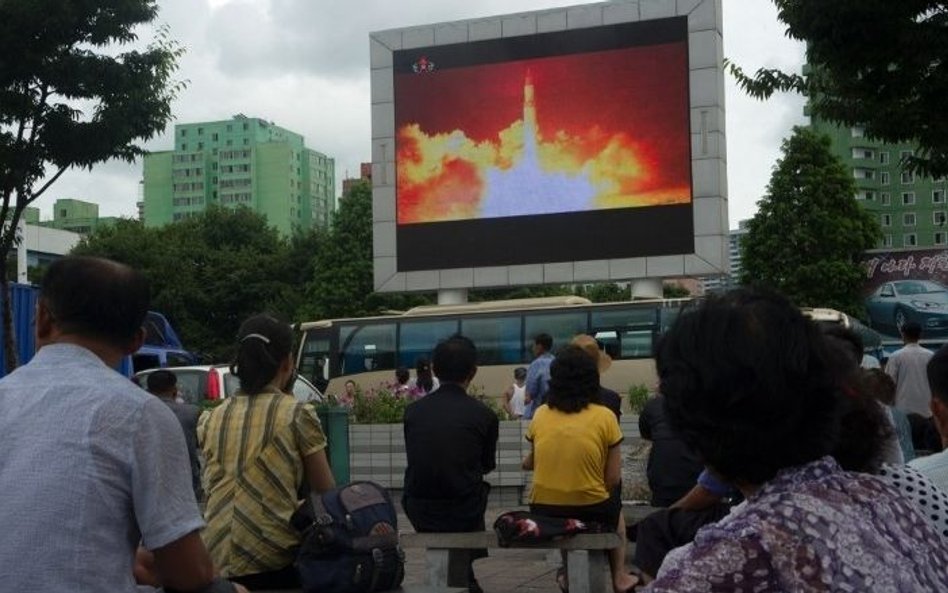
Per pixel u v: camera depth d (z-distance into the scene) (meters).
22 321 16.50
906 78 9.72
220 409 4.75
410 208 23.47
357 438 14.86
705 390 1.71
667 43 21.80
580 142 22.28
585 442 6.35
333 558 4.34
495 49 23.00
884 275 39.38
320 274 46.69
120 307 2.79
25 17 14.41
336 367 25.75
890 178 111.19
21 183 15.23
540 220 22.45
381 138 23.84
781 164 41.12
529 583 8.27
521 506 13.76
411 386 18.84
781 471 1.72
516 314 24.44
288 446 4.59
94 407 2.58
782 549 1.56
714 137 21.38
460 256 23.03
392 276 23.48
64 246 72.06
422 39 23.59
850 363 1.88
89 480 2.50
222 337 51.94
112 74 15.13
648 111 21.84
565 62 22.47
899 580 1.57
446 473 6.37
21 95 14.74
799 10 9.68
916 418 7.22
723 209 21.42
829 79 10.60
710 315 1.76
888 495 1.70
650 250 21.62
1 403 2.63
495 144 22.91
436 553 6.31
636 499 9.07
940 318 38.16
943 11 9.48
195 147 151.75
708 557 1.58
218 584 2.73
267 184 145.00
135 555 2.67
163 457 2.61
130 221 54.47
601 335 23.28
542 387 13.34
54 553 2.44
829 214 40.12
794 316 1.75
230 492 4.58
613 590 7.14
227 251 53.06
